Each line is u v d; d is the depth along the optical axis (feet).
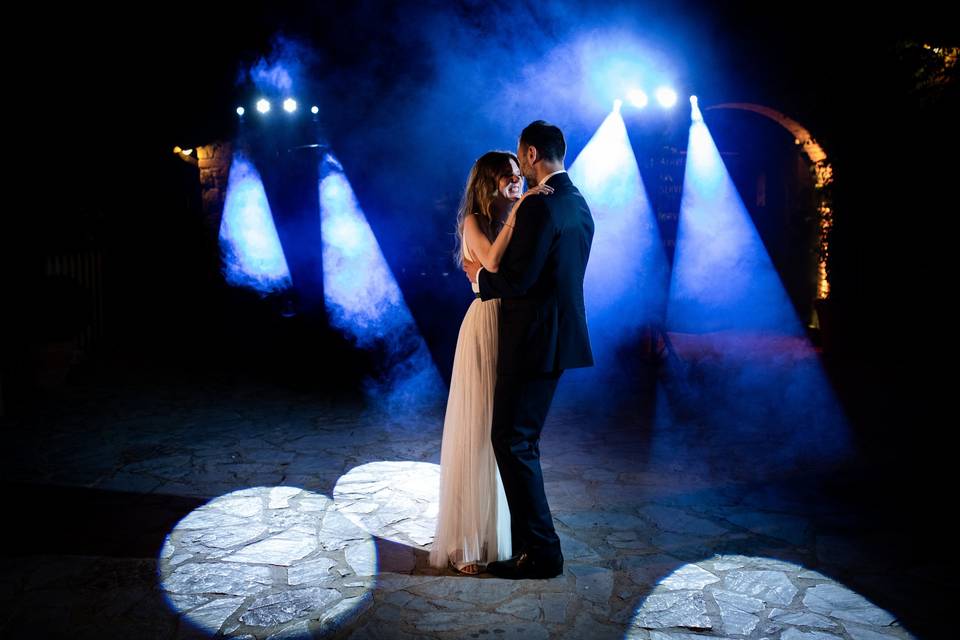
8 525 11.36
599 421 18.47
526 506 9.14
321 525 11.35
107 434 17.13
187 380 24.31
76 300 22.29
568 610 8.55
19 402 20.56
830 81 28.76
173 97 38.63
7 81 27.84
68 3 30.94
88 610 8.58
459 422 9.57
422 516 11.75
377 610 8.58
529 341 8.79
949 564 9.73
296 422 18.48
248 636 7.99
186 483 13.50
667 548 10.37
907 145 27.02
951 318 25.49
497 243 8.70
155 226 37.47
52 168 29.71
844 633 7.98
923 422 17.67
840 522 11.33
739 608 8.57
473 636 7.98
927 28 26.35
